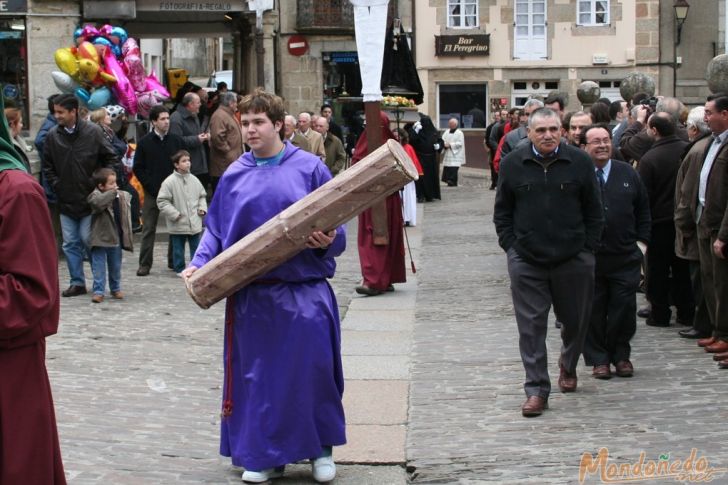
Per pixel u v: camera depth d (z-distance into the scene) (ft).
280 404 21.75
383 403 29.12
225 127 59.21
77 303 43.45
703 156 34.40
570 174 27.58
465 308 43.39
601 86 135.54
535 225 27.63
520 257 27.89
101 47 64.18
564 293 28.14
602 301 31.12
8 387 15.89
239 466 22.59
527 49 134.51
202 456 24.41
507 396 29.53
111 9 67.56
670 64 133.49
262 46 76.18
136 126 70.49
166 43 131.54
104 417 27.35
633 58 133.49
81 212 44.32
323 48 125.70
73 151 43.91
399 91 62.39
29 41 66.49
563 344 29.68
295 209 20.89
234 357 22.35
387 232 46.21
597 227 28.09
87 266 54.13
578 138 36.88
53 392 29.60
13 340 15.87
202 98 76.48
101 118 56.85
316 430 22.11
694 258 35.86
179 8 72.79
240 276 21.13
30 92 66.64
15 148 16.35
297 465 23.85
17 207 15.72
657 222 37.88
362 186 20.61
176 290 46.93
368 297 46.16
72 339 36.52
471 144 135.85
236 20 91.56
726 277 33.35
